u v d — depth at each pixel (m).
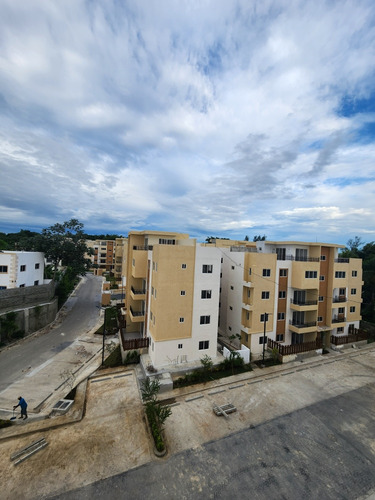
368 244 53.94
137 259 26.17
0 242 56.09
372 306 38.94
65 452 12.95
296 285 26.89
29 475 11.58
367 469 12.44
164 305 21.31
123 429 14.73
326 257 29.25
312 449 13.62
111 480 11.51
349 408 17.30
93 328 32.56
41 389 19.05
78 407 16.61
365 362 24.83
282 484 11.53
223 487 11.33
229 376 21.19
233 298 28.64
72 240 40.00
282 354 24.23
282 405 17.47
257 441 14.09
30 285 34.62
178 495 10.91
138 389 18.77
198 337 22.59
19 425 14.84
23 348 26.17
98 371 21.28
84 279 71.56
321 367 23.47
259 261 25.59
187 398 17.89
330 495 11.05
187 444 13.76
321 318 29.06
